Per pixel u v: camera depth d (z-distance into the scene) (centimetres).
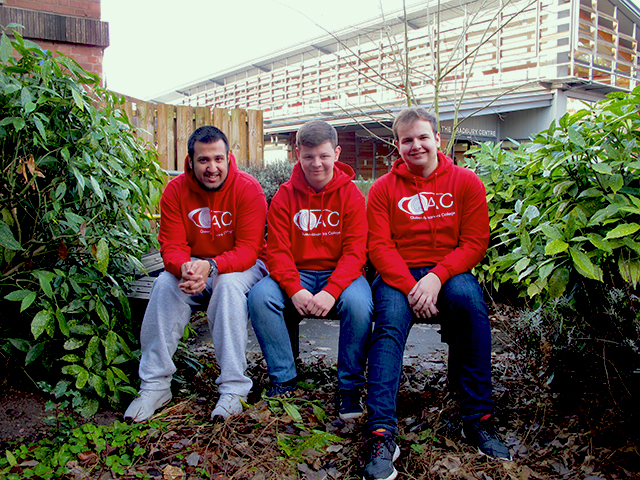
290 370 244
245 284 248
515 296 399
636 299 207
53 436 208
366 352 234
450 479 184
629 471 185
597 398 217
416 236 250
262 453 198
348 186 258
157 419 224
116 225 269
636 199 215
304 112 1606
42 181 251
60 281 241
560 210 236
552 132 277
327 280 252
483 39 495
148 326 237
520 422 223
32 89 228
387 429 196
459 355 223
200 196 262
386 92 1360
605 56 1345
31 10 507
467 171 250
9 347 237
